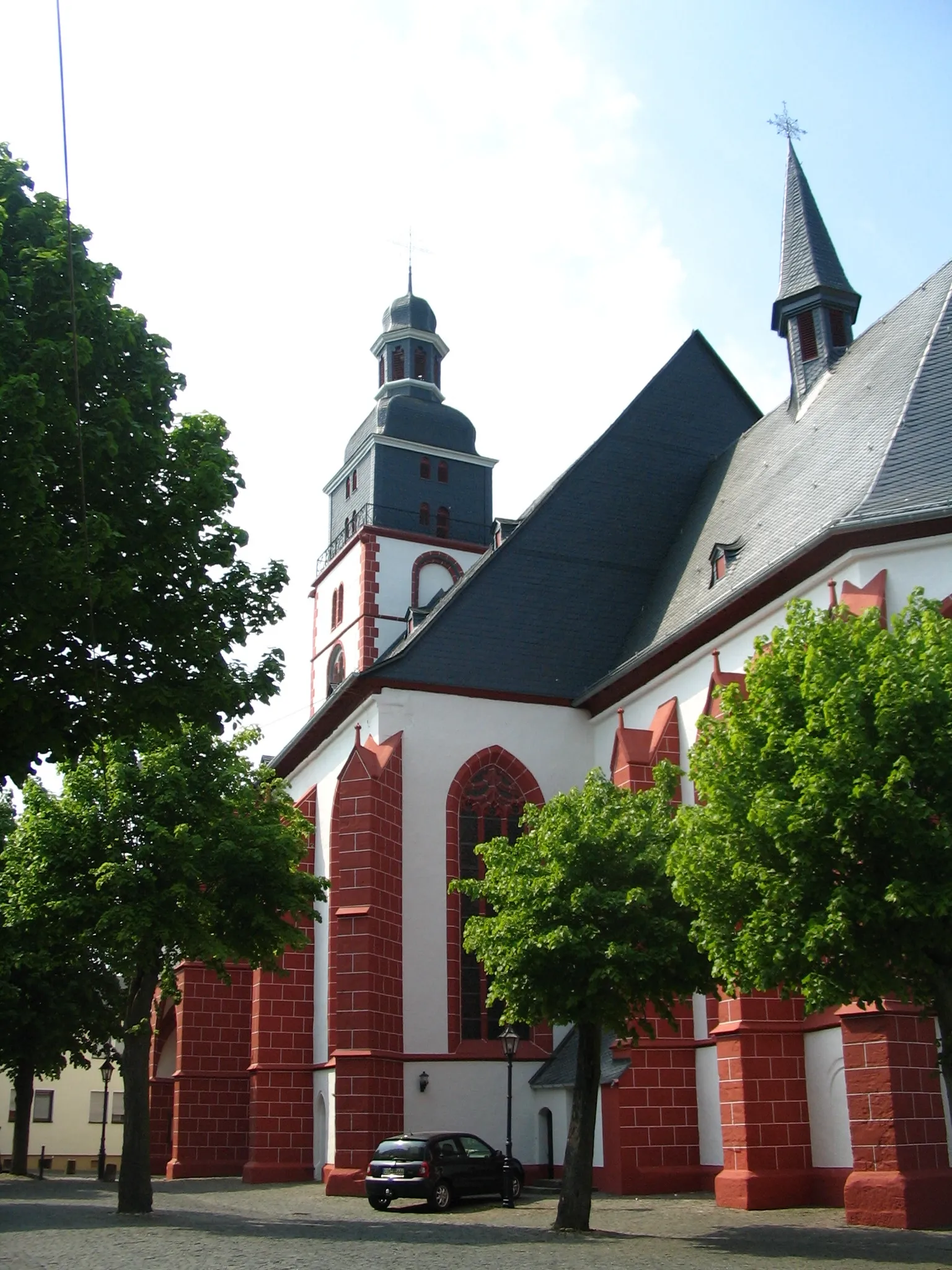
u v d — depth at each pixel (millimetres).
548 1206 24406
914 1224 19016
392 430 54844
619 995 19125
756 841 15578
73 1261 15422
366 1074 28078
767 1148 22562
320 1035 33281
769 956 15258
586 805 20312
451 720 32531
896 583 23391
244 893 25234
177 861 23672
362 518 54281
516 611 34156
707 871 16094
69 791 24156
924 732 14562
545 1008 19250
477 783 32531
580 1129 19578
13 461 14602
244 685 17969
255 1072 33094
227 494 17812
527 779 32750
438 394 57719
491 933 19516
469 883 20609
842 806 14406
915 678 14656
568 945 18766
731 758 16266
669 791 20969
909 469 24594
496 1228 20031
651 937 19109
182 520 17328
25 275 16734
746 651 27344
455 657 32969
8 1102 64375
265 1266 14711
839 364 33094
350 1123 27984
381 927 29547
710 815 16172
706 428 39094
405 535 53031
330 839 35094
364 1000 28594
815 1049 22953
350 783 30266
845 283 34719
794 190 36531
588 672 34156
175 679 17391
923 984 15445
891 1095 19672
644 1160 25719
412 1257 15719
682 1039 26609
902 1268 14492
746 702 16594
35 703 16000
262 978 33719
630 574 35875
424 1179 23891
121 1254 16109
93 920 24047
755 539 29875
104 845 23844
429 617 34562
